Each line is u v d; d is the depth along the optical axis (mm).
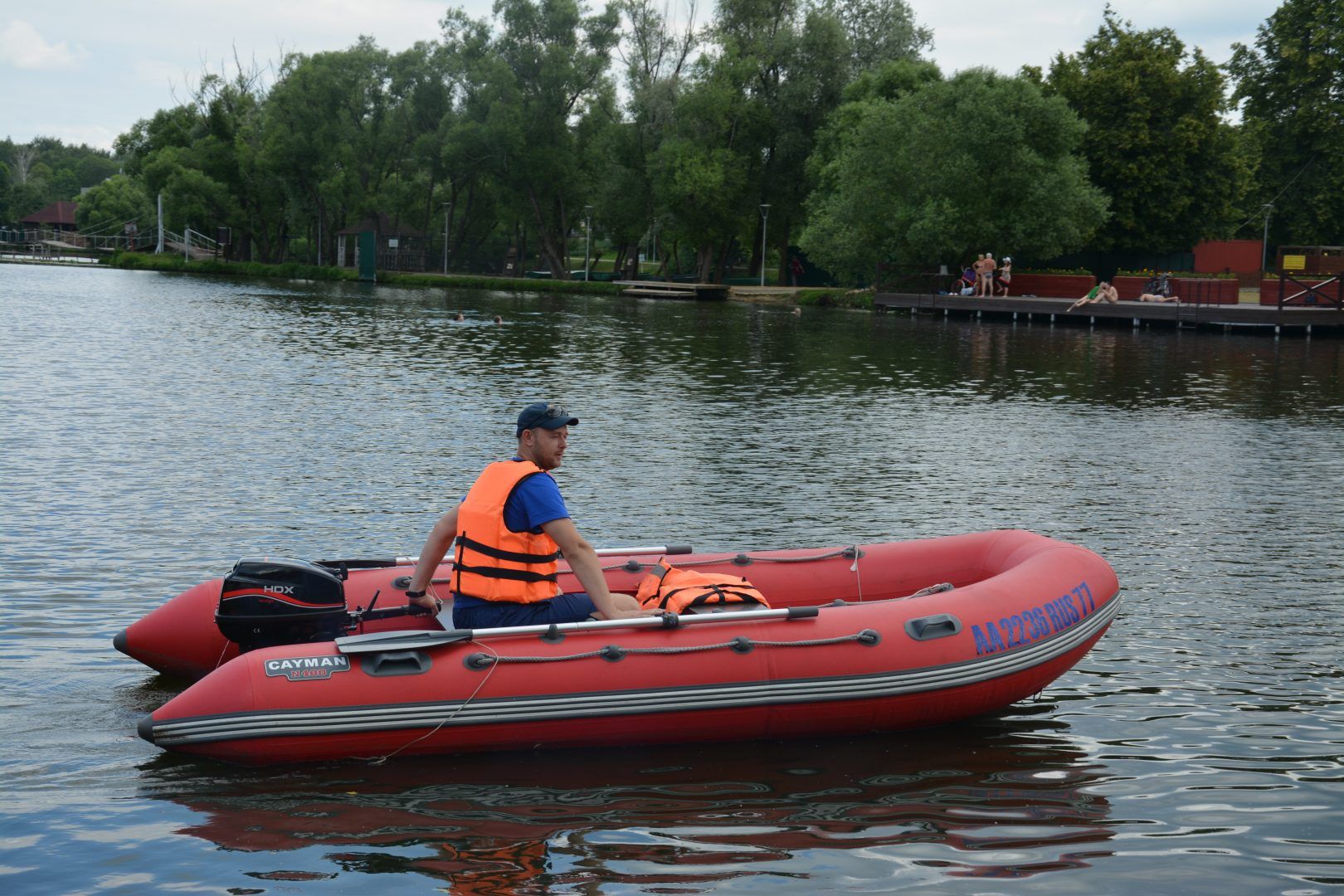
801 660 5035
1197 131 47562
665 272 66062
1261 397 18375
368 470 10953
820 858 4043
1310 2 52250
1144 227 48312
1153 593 7566
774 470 11516
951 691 5184
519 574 5047
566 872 3895
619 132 59844
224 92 71312
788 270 62375
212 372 18531
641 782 4641
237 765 4664
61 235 102250
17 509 8891
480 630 4871
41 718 5098
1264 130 54094
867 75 51281
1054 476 11531
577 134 64625
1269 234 56125
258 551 7969
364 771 4668
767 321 37344
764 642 5020
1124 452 13055
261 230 75500
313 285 57656
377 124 71250
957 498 10406
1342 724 5410
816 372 21484
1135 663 6234
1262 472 11914
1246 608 7246
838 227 45188
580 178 64375
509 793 4500
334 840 4086
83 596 6824
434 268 79438
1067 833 4285
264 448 11922
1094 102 48125
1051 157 41719
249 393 16156
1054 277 42000
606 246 94375
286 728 4574
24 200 124625
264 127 70688
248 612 5055
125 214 104250
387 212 73312
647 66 60688
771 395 17844
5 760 4684
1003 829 4305
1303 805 4559
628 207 60844
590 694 4816
